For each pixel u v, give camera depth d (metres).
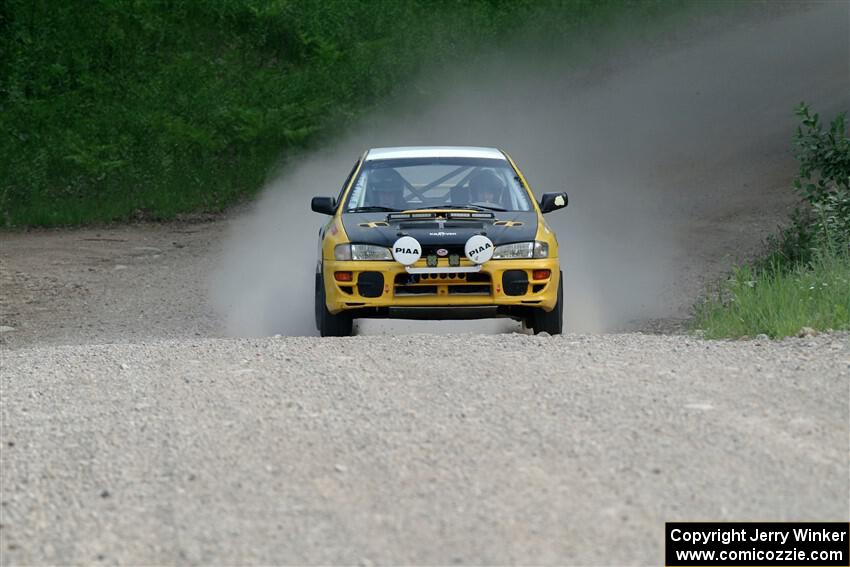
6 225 84.56
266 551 18.86
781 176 84.12
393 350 33.62
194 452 23.97
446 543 18.84
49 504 21.41
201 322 52.22
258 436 24.88
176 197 90.00
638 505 20.23
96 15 117.44
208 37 120.44
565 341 34.97
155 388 29.75
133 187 90.62
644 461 22.42
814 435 23.84
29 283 63.44
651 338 35.59
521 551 18.42
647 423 24.78
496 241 40.03
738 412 25.55
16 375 32.53
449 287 39.88
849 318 37.00
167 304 57.00
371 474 22.20
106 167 91.94
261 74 113.69
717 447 23.14
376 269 39.72
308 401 27.62
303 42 120.94
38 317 54.62
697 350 32.72
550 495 20.77
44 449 24.69
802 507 20.08
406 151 46.81
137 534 19.81
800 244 54.91
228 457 23.56
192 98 106.12
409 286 39.78
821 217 51.28
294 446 24.08
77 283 63.31
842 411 25.53
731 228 71.69
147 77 110.81
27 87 105.62
